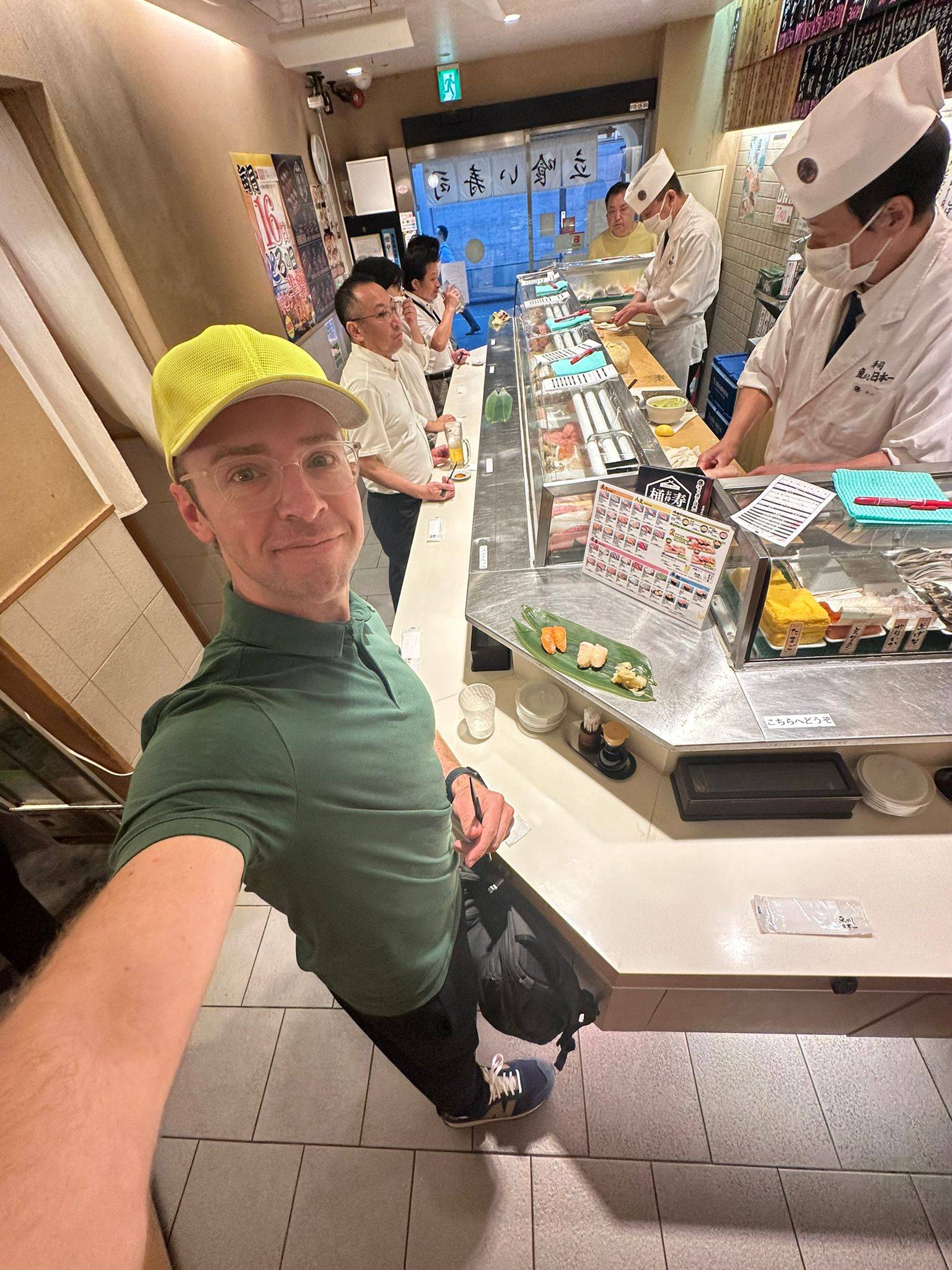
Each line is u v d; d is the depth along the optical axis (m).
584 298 4.04
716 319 5.11
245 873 0.61
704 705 1.17
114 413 2.27
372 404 2.27
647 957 1.01
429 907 0.97
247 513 0.69
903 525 1.18
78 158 1.89
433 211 5.53
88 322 1.98
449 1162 1.42
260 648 0.74
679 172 4.76
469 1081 1.26
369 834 0.80
